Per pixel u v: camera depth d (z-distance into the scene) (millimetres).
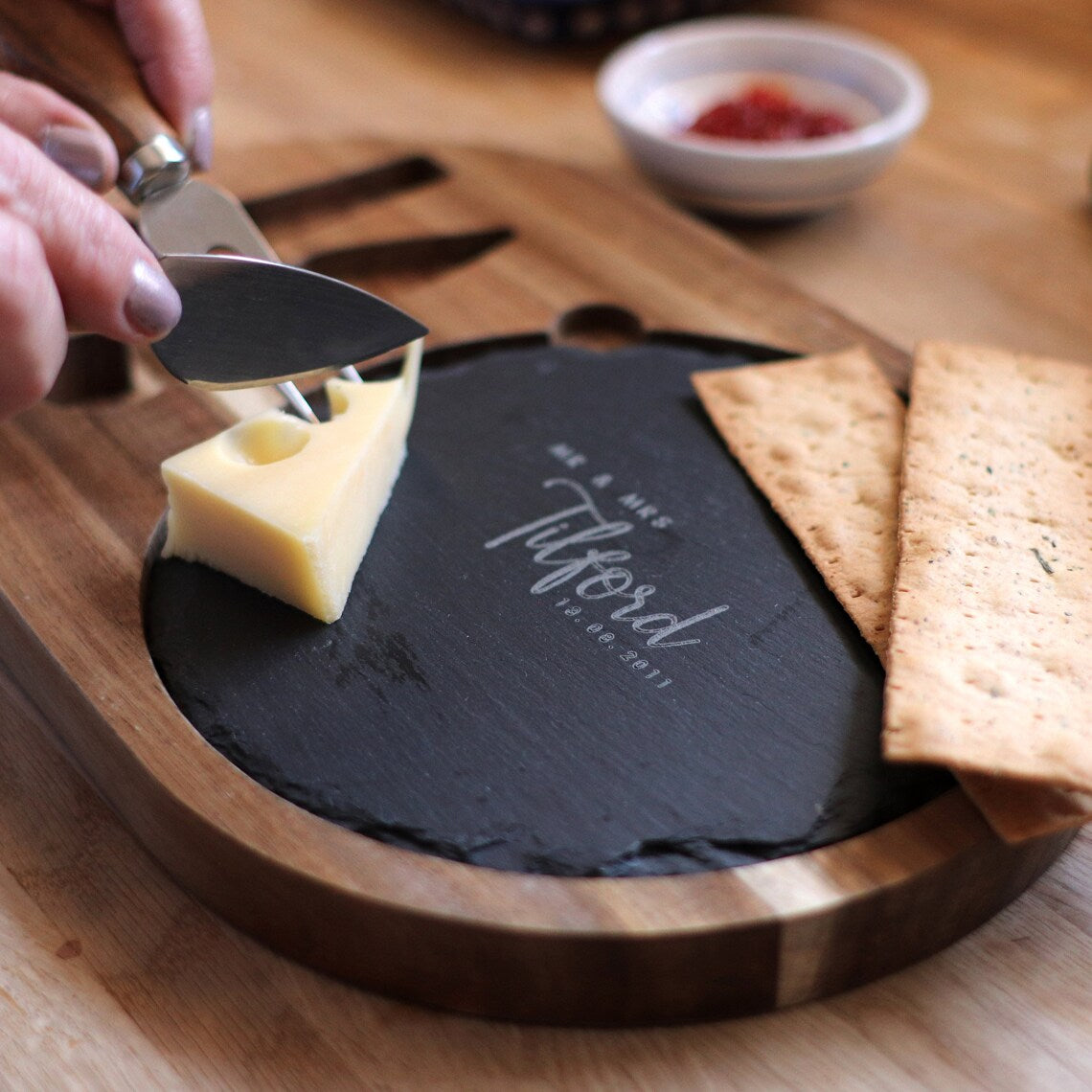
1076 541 753
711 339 1000
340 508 770
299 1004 652
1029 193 1314
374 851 628
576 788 663
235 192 1183
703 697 712
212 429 914
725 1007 629
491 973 614
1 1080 618
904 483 787
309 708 713
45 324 645
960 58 1554
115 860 726
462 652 747
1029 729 605
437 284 1064
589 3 1540
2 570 792
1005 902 677
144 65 812
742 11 1645
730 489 863
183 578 806
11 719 813
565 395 953
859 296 1161
